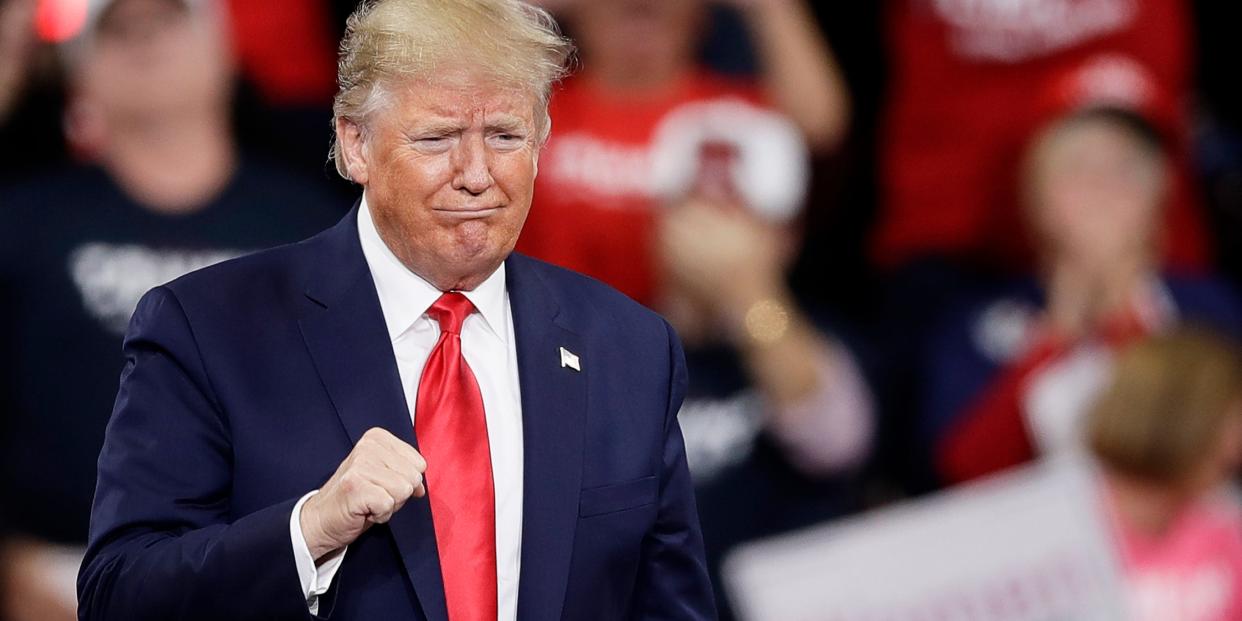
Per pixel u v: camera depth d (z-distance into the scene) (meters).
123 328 13.02
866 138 16.72
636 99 14.90
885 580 12.11
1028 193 16.20
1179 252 16.97
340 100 5.92
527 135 5.78
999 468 15.34
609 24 14.77
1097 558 12.21
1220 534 13.41
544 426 6.09
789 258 15.34
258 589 5.36
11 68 13.34
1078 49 16.39
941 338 15.97
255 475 5.77
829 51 16.47
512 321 6.32
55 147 13.48
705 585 6.62
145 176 13.39
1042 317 15.91
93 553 5.73
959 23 16.44
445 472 5.91
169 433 5.79
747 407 14.14
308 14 14.96
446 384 6.02
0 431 12.86
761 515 14.02
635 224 14.61
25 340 12.91
